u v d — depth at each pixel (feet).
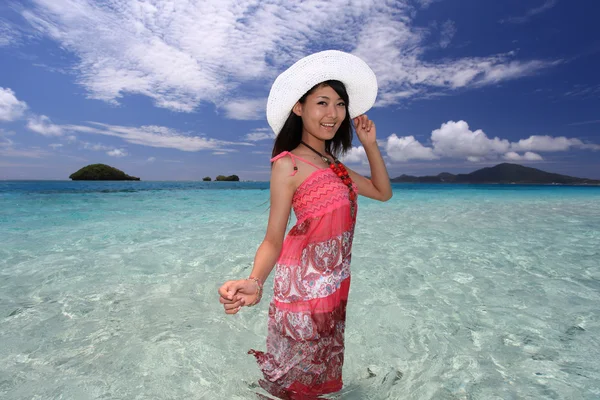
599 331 8.44
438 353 7.57
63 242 17.51
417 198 52.60
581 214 30.78
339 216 5.46
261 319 9.42
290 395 5.53
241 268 13.47
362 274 12.82
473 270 13.33
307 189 5.42
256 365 7.11
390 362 7.26
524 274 12.85
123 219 25.62
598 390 6.18
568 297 10.63
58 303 10.11
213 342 8.05
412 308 9.91
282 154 5.59
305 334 5.39
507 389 6.27
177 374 6.75
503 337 8.21
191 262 14.20
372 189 7.04
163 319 9.18
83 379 6.53
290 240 5.63
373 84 6.31
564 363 7.09
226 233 20.17
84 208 32.76
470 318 9.25
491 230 21.89
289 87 5.57
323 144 6.11
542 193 71.77
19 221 24.08
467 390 6.26
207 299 10.59
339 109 5.64
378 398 6.03
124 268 13.34
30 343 7.83
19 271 12.87
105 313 9.48
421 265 13.96
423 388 6.33
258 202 41.68
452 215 29.71
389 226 23.31
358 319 9.29
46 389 6.21
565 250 16.61
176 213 29.66
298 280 5.48
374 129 6.63
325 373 5.55
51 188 75.72
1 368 6.84
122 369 6.89
